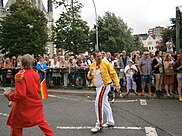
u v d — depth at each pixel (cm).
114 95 1058
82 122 670
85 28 3444
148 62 1062
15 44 3984
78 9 3406
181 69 969
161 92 1055
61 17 3388
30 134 568
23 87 432
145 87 1148
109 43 5172
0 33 4031
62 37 3319
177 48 1366
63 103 947
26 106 443
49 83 1330
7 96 435
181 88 1002
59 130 602
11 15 4075
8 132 589
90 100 1013
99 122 594
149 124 649
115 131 591
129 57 1209
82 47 3372
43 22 4397
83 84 1278
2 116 748
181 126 629
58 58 1346
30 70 455
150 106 877
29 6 4378
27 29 4034
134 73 1074
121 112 787
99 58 606
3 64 1505
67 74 1302
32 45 3988
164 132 583
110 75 619
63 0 3359
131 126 631
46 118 714
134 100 999
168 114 755
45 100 1017
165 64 1035
